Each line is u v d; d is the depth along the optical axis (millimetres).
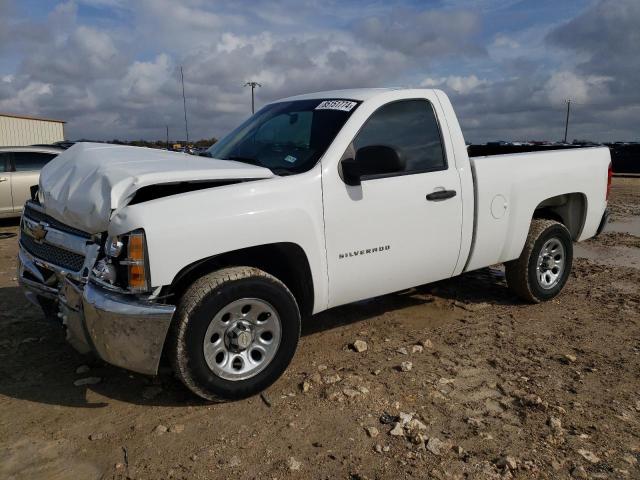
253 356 3584
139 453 2967
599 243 8812
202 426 3223
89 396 3574
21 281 3928
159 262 3109
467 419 3293
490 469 2830
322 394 3580
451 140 4520
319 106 4336
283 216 3535
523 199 5008
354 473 2793
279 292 3535
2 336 4527
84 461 2900
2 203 10398
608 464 2889
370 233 4008
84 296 3176
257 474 2791
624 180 22078
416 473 2797
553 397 3572
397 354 4234
